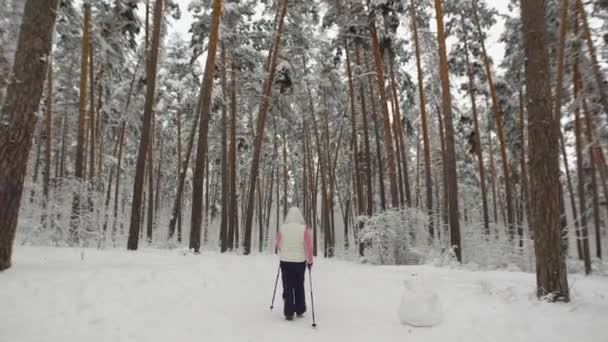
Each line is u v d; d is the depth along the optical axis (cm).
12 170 546
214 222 4147
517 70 1848
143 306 479
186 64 2356
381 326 465
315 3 1755
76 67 2009
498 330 443
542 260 575
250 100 2134
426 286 503
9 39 1234
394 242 1312
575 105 1388
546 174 584
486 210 1938
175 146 3331
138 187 1069
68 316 424
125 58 1952
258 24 1856
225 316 485
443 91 1305
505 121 2191
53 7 592
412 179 3756
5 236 542
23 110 554
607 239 2383
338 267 965
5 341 358
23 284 489
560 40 1339
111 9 1647
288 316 481
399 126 1947
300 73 2275
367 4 1614
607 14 1334
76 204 1166
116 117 2342
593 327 437
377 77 1598
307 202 3244
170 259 824
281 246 516
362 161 2733
